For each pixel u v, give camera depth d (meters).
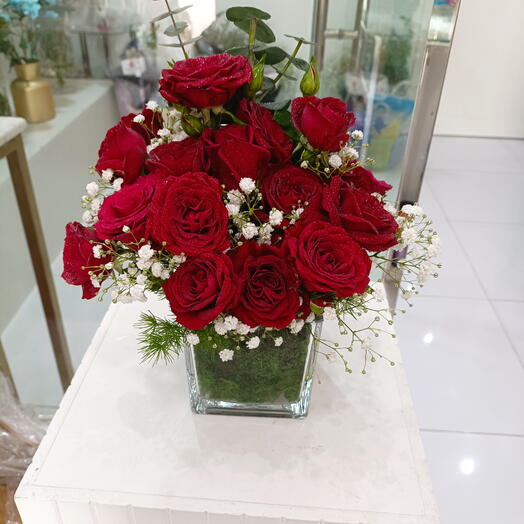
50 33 1.74
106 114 1.96
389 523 0.65
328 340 0.93
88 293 0.66
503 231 2.85
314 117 0.59
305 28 1.34
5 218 1.66
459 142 4.06
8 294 1.69
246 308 0.58
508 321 2.17
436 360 1.96
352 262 0.57
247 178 0.60
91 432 0.77
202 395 0.77
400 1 1.21
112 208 0.60
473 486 1.53
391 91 1.32
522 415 1.76
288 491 0.69
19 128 1.35
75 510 0.69
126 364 0.89
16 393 1.40
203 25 1.37
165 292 0.59
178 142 0.64
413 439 0.76
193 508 0.67
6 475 1.03
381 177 1.42
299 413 0.79
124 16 1.73
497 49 3.89
